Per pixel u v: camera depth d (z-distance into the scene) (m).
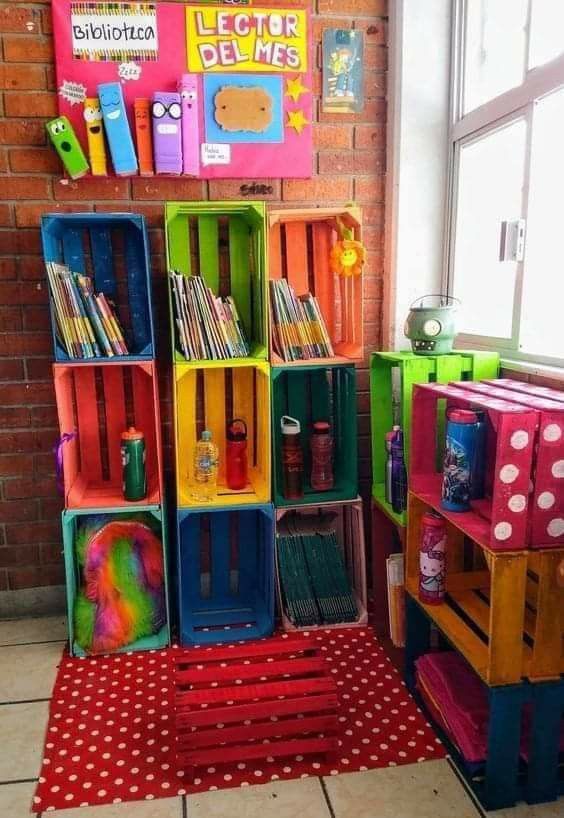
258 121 2.25
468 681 1.83
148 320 2.25
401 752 1.71
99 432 2.36
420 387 1.85
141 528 2.24
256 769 1.66
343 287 2.38
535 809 1.53
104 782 1.62
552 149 1.91
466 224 2.31
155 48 2.15
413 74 2.28
